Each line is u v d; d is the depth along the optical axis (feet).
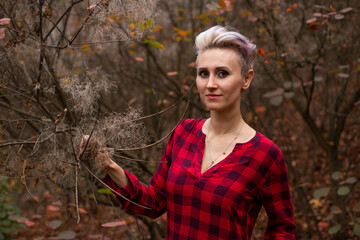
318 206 10.91
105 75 4.09
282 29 9.07
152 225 8.68
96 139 3.85
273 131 12.82
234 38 3.67
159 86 11.03
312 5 8.41
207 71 3.75
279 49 8.41
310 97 8.98
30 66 5.74
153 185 4.40
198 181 3.76
